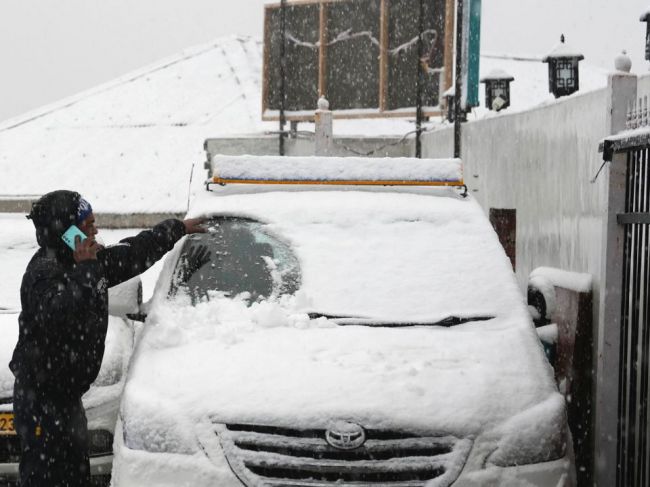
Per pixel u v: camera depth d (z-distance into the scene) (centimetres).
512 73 2173
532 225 892
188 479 402
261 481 398
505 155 1002
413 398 420
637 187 552
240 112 2291
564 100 804
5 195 2069
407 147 1639
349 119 1855
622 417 561
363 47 1705
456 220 568
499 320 502
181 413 417
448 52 1563
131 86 2606
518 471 409
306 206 566
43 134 2388
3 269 713
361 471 397
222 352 460
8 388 524
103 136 2302
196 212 554
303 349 461
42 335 450
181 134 2222
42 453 452
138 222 1912
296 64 1777
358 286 516
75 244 453
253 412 412
